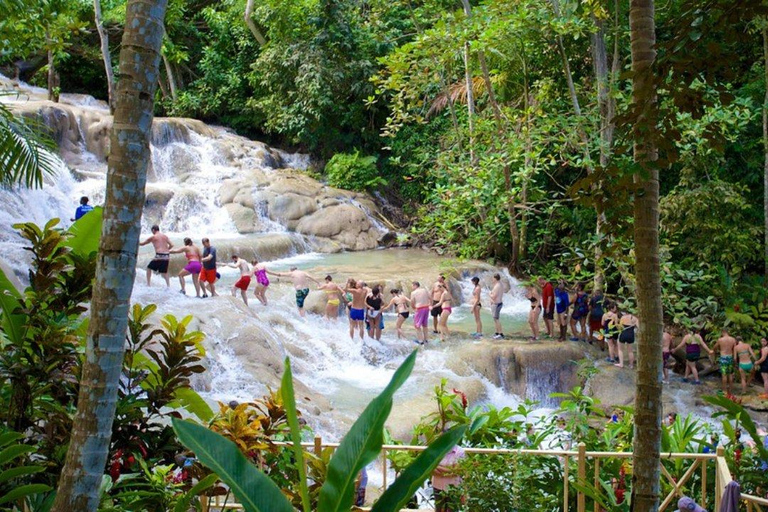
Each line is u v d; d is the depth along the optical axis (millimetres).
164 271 16234
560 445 8078
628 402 15016
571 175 25062
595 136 16797
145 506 4723
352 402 14180
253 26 30250
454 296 21453
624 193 4828
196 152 27531
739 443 7090
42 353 4809
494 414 7875
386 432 8102
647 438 4840
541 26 18406
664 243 14438
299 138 31031
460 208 17750
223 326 14508
